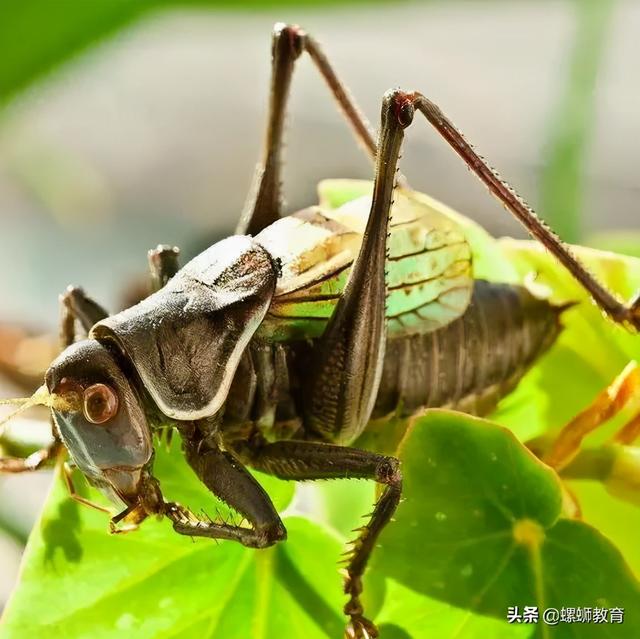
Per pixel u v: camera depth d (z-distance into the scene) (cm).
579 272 18
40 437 19
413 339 19
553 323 19
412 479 18
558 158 20
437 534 18
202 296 19
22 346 23
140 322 18
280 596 18
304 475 18
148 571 18
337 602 18
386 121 18
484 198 32
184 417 18
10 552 24
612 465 18
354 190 20
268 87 20
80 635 18
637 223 32
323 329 19
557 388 19
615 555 17
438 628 17
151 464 18
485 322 19
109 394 18
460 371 19
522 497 17
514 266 19
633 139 34
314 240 19
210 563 18
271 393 19
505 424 19
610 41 21
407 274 19
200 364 18
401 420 19
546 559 17
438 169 33
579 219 20
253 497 18
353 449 18
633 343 19
